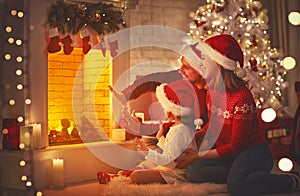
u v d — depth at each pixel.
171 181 4.72
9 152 4.82
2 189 4.79
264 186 4.47
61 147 4.93
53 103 5.34
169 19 6.20
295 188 4.56
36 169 4.79
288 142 5.78
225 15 6.18
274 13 6.80
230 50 4.59
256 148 4.52
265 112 3.87
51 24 4.89
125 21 5.33
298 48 6.66
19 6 4.84
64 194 4.59
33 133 4.81
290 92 6.64
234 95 4.56
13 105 4.91
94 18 5.07
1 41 4.95
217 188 4.58
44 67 4.92
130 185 4.67
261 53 6.27
